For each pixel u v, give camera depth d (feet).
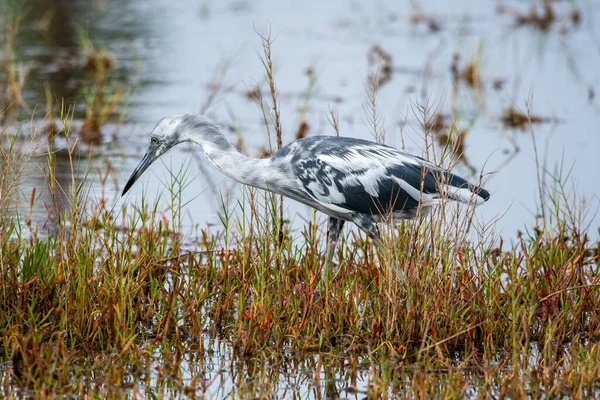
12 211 42.75
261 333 31.45
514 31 87.15
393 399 28.14
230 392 28.84
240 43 80.79
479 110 62.85
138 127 58.90
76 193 34.91
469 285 33.58
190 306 32.76
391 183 34.96
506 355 31.09
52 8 91.76
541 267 37.96
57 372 29.30
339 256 38.09
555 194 47.16
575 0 100.58
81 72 70.59
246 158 36.47
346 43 82.53
